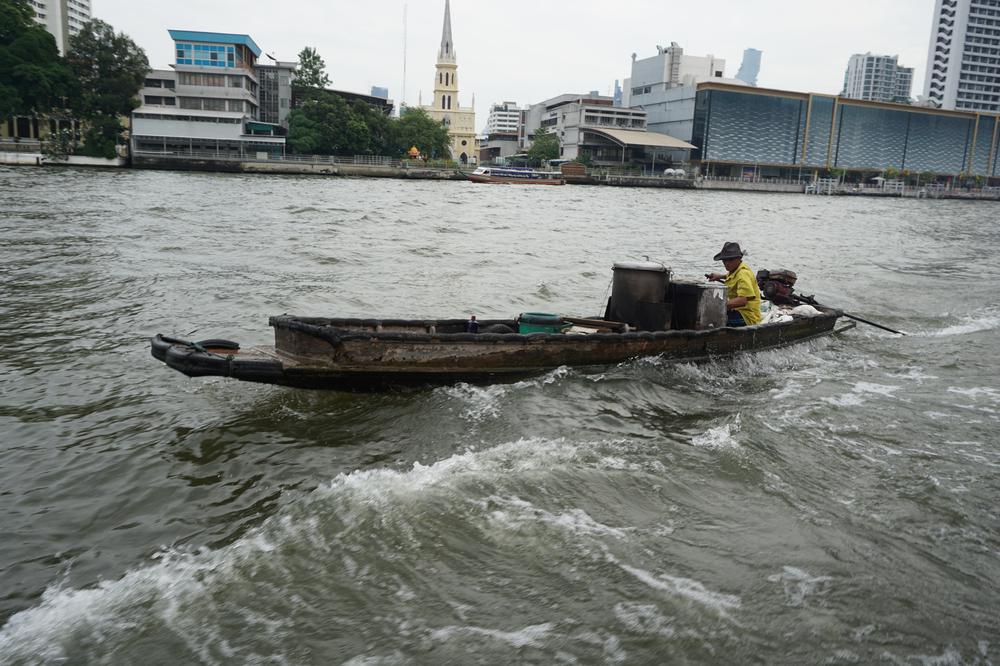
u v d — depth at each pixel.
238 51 68.44
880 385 8.98
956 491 5.90
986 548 5.05
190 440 6.40
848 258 24.08
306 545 4.67
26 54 53.25
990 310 14.97
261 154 67.62
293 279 14.66
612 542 4.84
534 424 7.04
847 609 4.29
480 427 6.91
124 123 68.25
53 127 60.47
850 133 98.44
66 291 12.38
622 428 7.08
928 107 100.56
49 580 4.35
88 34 58.50
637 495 5.53
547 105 118.44
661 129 100.19
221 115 65.88
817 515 5.40
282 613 4.05
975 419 7.67
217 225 23.52
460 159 124.50
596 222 33.88
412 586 4.30
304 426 6.78
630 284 9.56
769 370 9.71
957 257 25.64
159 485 5.56
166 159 62.34
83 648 3.78
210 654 3.75
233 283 13.88
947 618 4.26
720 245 26.28
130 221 23.09
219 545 4.73
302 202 34.84
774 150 94.38
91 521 5.03
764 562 4.72
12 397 7.35
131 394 7.52
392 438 6.58
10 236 18.48
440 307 12.85
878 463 6.42
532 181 75.75
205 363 6.76
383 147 78.94
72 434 6.48
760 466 6.21
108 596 4.18
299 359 7.24
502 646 3.85
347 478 5.55
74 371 8.20
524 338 8.11
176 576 4.37
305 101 71.88
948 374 9.59
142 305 11.64
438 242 22.20
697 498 5.56
